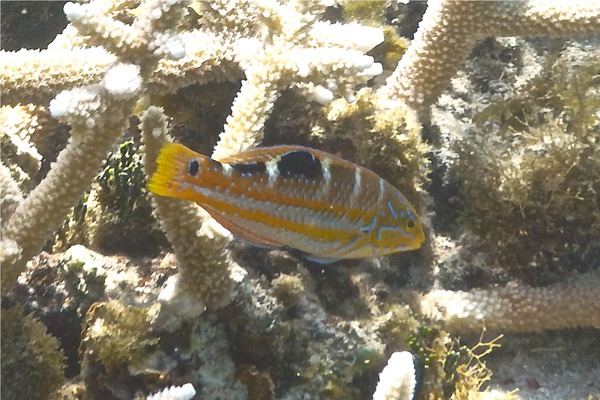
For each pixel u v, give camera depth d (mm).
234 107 668
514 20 713
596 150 708
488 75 801
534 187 718
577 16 709
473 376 694
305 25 688
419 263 732
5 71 642
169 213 633
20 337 632
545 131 725
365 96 700
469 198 734
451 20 717
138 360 636
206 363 644
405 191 706
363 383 669
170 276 664
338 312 681
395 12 820
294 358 655
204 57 691
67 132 717
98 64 647
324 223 591
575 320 707
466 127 760
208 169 542
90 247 681
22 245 633
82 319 652
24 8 779
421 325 688
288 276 668
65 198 632
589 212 716
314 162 585
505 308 708
